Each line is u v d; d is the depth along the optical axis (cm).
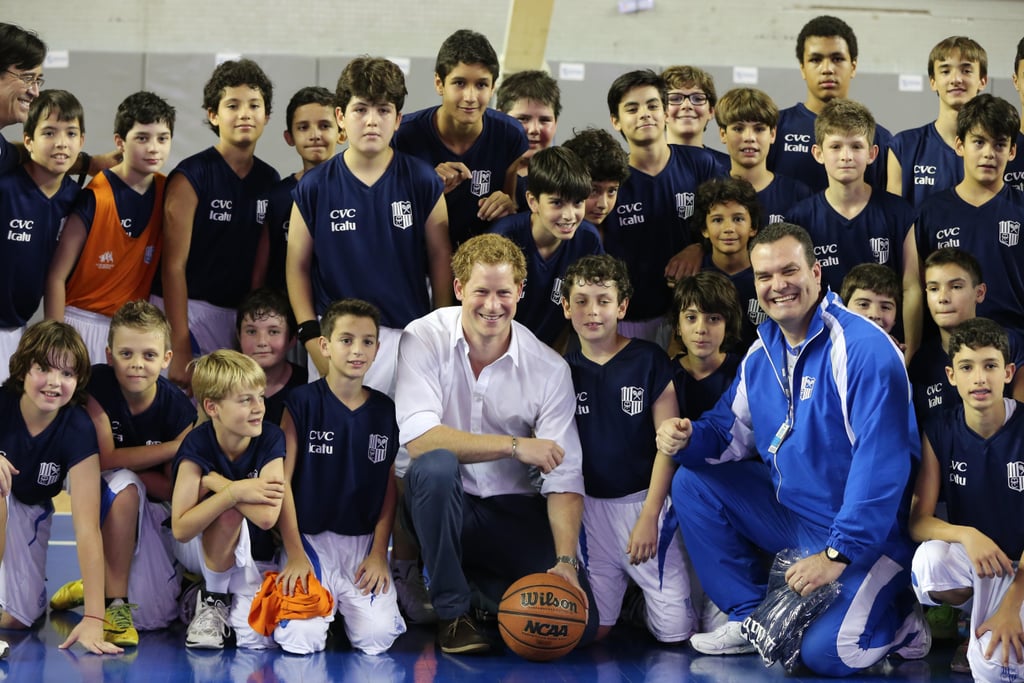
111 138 923
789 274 372
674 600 415
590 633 399
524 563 409
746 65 973
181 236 500
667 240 528
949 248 447
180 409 439
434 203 471
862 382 368
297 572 396
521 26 734
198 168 507
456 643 386
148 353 415
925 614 427
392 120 461
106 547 406
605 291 421
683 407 439
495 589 418
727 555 405
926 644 390
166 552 422
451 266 472
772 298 375
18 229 464
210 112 520
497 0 977
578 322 426
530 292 461
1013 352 461
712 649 397
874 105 941
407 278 469
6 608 406
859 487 360
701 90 572
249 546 399
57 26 948
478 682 349
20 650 382
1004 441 381
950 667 379
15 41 459
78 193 487
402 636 419
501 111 562
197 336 520
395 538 439
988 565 354
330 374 421
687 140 575
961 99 543
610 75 955
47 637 403
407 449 404
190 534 389
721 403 414
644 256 527
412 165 471
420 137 512
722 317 435
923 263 503
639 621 447
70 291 493
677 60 972
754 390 399
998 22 962
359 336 410
